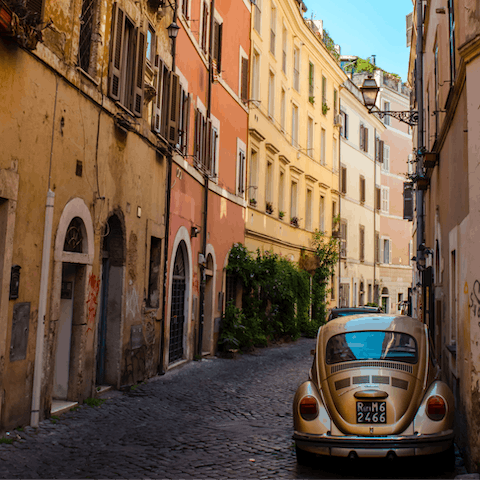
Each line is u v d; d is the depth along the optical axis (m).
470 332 6.35
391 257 48.09
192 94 16.73
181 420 9.09
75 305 9.64
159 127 13.65
